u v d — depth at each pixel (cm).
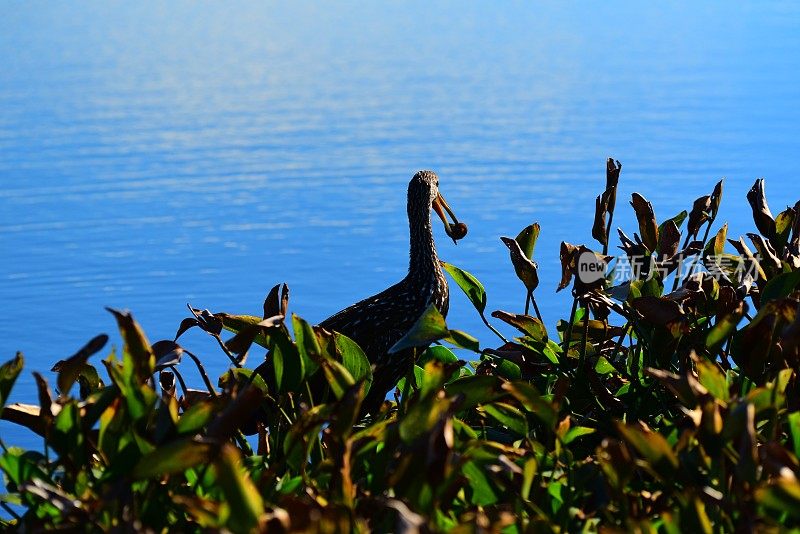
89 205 2134
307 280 1669
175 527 331
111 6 7188
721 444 319
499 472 344
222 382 451
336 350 426
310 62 4416
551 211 1969
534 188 2139
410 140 2697
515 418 376
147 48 5006
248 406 309
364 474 377
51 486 330
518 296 1530
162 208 2112
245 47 5069
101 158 2547
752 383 427
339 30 5706
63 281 1667
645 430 372
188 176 2377
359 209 2077
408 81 3750
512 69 3922
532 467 312
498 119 2923
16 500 344
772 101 2903
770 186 2027
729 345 458
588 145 2505
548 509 343
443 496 314
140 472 290
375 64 4269
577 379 467
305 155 2578
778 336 404
